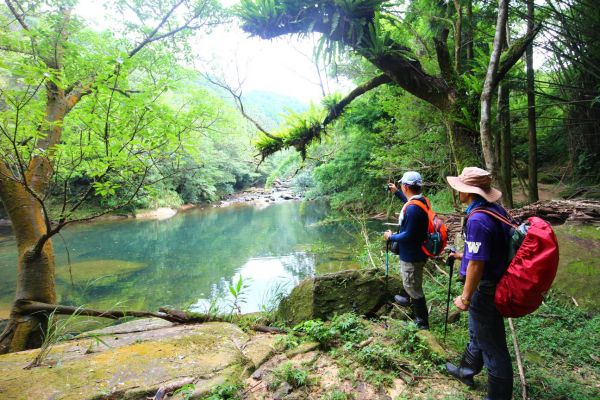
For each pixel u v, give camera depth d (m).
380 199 13.96
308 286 3.76
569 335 3.06
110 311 4.27
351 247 10.23
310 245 11.41
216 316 3.93
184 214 23.75
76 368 2.40
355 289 3.67
